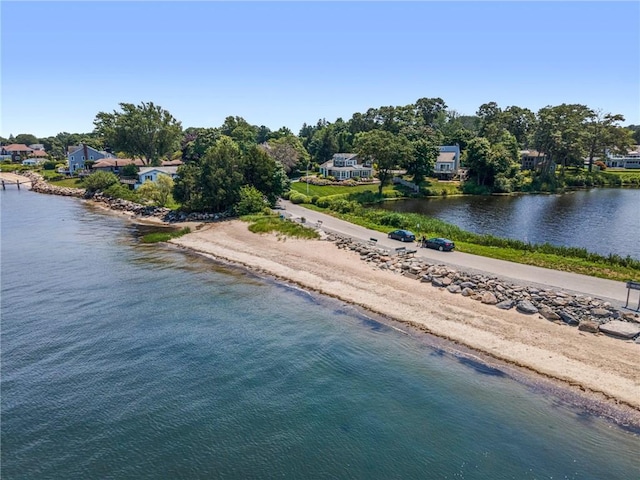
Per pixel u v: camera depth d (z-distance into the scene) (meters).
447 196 105.50
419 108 185.25
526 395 20.70
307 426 18.61
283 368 23.38
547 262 38.78
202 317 30.30
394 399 20.58
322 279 37.84
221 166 70.12
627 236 58.78
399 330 27.89
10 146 179.62
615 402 19.88
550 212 79.69
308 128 199.12
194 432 18.16
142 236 57.44
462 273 35.75
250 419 19.03
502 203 92.69
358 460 16.67
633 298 29.88
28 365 23.36
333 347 25.78
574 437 17.88
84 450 17.08
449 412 19.56
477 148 112.50
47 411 19.44
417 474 16.00
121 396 20.62
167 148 119.94
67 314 30.45
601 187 122.94
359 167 121.38
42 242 53.44
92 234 58.69
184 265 43.53
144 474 15.91
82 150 128.75
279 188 76.69
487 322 27.94
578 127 122.56
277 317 30.39
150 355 24.69
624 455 16.86
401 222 58.25
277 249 48.19
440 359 24.22
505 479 15.73
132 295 34.56
